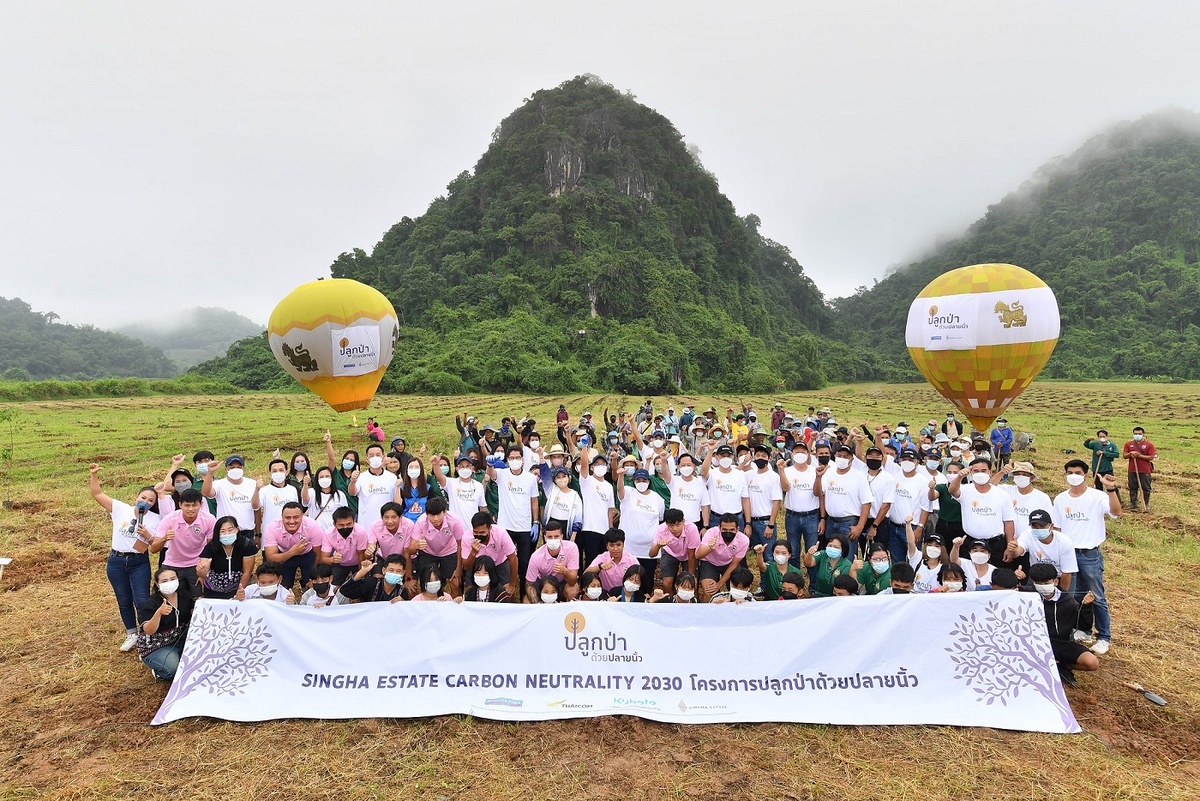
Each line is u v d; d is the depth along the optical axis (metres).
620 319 105.00
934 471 9.84
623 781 5.59
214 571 7.73
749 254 155.88
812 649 6.68
